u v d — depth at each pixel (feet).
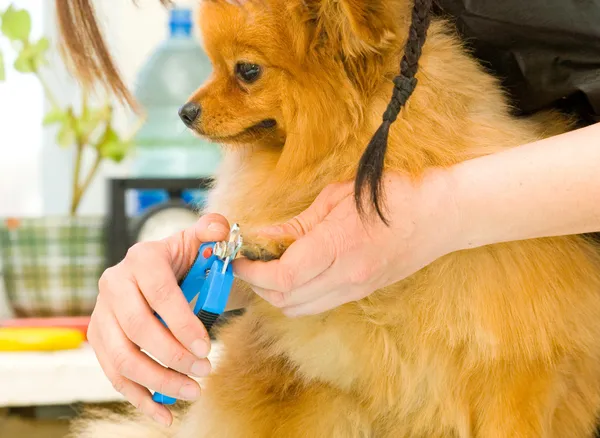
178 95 6.24
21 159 7.13
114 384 3.09
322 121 3.35
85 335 5.33
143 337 2.90
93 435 4.30
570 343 3.43
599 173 2.92
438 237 3.05
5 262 5.61
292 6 3.26
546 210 2.97
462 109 3.38
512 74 3.65
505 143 3.38
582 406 3.69
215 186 4.15
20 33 5.74
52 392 4.68
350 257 2.98
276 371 3.88
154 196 6.64
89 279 5.62
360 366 3.59
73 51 3.18
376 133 2.89
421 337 3.46
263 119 3.47
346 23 3.17
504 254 3.35
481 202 3.01
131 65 6.88
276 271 2.91
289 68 3.33
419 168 3.11
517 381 3.42
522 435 3.42
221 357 4.17
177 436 4.13
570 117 3.77
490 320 3.34
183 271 3.25
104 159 6.48
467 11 3.54
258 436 3.77
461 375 3.49
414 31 2.97
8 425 5.19
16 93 6.99
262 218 3.60
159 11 6.91
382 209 2.92
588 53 3.44
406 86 2.92
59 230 5.53
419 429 3.67
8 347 4.97
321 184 3.45
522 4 3.43
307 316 3.59
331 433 3.77
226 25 3.35
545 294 3.34
